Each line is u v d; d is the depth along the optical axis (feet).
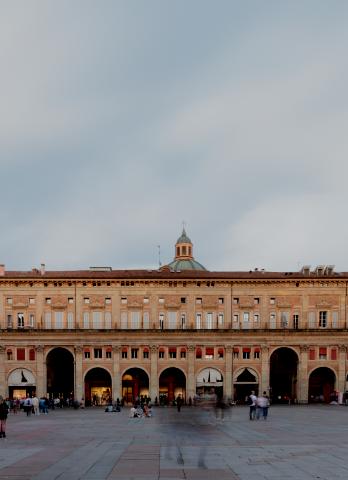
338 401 343.05
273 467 72.64
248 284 359.87
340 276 357.41
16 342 346.95
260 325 356.79
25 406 259.19
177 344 350.84
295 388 362.12
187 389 347.15
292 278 357.61
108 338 349.82
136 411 217.15
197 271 382.42
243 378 350.43
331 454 86.99
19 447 100.42
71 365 379.76
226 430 139.54
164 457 82.69
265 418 189.26
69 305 354.54
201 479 63.31
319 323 356.18
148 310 356.18
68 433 135.95
